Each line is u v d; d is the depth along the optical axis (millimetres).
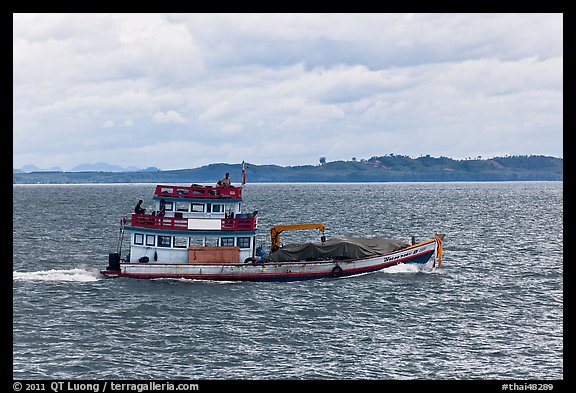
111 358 160250
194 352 165250
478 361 160250
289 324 190500
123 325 187500
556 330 185750
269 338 176875
